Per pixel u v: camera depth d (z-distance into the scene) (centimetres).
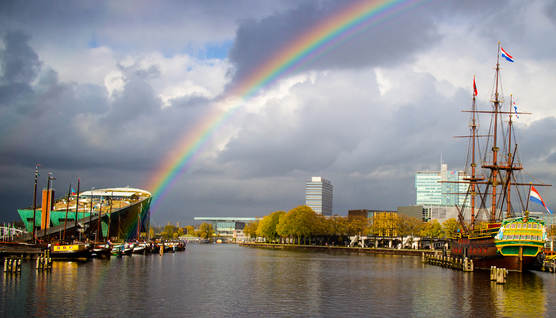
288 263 18475
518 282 11594
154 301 8400
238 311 7650
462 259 15975
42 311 7331
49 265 12762
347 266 17075
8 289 9188
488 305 8331
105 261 17025
